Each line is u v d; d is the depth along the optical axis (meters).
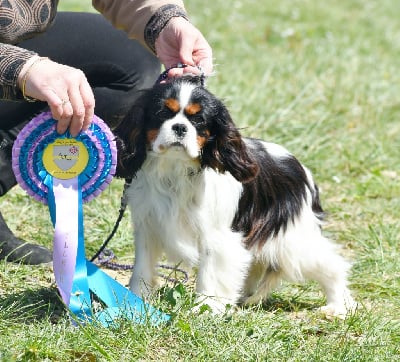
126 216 9.62
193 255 7.21
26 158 6.61
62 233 6.57
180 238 7.16
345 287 7.92
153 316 6.56
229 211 7.21
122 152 6.88
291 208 7.70
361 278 8.47
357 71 17.78
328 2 28.47
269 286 7.91
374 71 18.19
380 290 8.14
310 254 7.76
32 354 5.93
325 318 7.40
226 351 6.21
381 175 12.10
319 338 6.65
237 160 6.98
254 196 7.43
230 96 14.16
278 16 24.83
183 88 6.77
